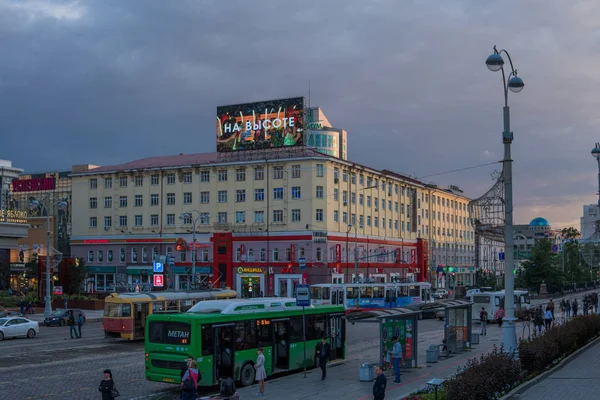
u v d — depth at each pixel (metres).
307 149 93.50
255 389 26.08
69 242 115.00
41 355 37.00
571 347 33.41
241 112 95.12
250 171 93.38
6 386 26.50
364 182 100.00
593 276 152.25
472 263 144.25
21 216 86.25
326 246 89.19
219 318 26.12
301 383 27.52
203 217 94.06
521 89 25.94
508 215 25.75
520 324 59.00
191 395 20.61
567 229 166.12
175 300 48.00
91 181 104.25
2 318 46.97
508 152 26.09
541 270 112.44
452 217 135.75
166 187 98.69
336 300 66.00
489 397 20.75
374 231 101.94
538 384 24.72
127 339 46.00
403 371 30.09
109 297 45.16
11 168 127.19
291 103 92.31
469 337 37.88
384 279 102.56
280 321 29.70
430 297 78.19
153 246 98.69
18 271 87.38
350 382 27.61
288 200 90.62
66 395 24.73
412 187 115.12
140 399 24.39
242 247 92.00
